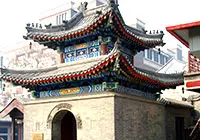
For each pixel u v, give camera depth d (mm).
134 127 23422
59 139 25031
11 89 67500
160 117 27406
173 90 38969
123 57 20047
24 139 26062
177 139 30562
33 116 25844
